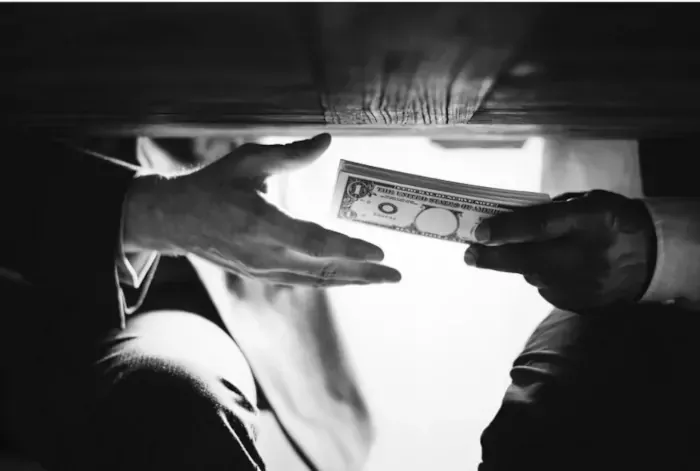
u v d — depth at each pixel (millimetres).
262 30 486
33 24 482
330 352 914
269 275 695
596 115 657
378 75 544
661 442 732
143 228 677
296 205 864
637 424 748
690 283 710
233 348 892
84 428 727
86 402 737
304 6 459
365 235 877
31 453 752
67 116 664
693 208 703
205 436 711
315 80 561
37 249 666
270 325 926
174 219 654
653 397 762
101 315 747
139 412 721
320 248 618
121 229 667
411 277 900
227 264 707
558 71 518
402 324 904
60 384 746
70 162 684
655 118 677
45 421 742
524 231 650
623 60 513
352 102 617
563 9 454
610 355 796
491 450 798
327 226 861
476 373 886
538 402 794
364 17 469
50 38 495
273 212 625
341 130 767
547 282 728
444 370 894
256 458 746
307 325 921
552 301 762
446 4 451
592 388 781
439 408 891
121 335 809
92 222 661
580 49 493
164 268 929
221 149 872
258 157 627
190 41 500
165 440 707
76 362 753
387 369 900
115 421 720
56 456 735
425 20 466
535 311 887
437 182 651
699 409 746
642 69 521
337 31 483
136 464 701
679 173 814
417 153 848
